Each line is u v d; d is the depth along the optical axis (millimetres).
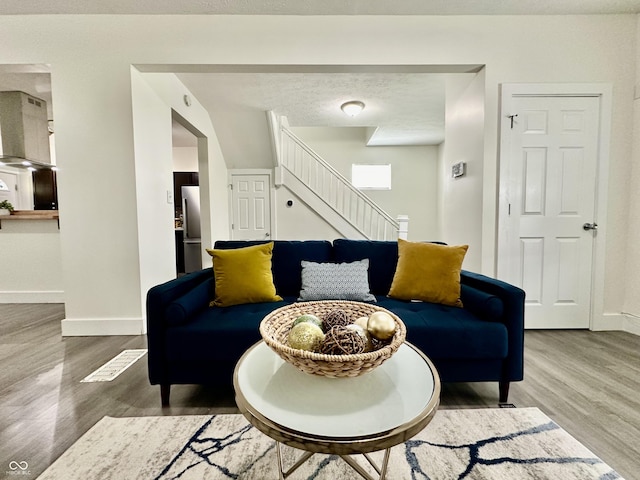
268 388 959
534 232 2631
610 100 2559
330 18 2531
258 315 1690
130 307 2588
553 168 2604
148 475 1130
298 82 3457
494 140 2600
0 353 2203
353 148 6422
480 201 2672
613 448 1259
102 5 2361
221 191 4930
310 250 2293
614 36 2537
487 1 2375
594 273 2639
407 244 2143
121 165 2521
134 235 2561
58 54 2463
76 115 2490
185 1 2344
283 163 5113
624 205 2615
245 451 1252
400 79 3402
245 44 2529
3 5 2334
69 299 2564
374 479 1086
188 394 1688
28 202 5371
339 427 797
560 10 2477
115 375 1884
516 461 1186
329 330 1039
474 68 2627
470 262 2854
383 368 1081
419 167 6434
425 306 1869
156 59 2504
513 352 1578
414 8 2451
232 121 4527
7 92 3711
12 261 3562
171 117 3352
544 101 2574
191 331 1530
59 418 1474
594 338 2463
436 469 1148
